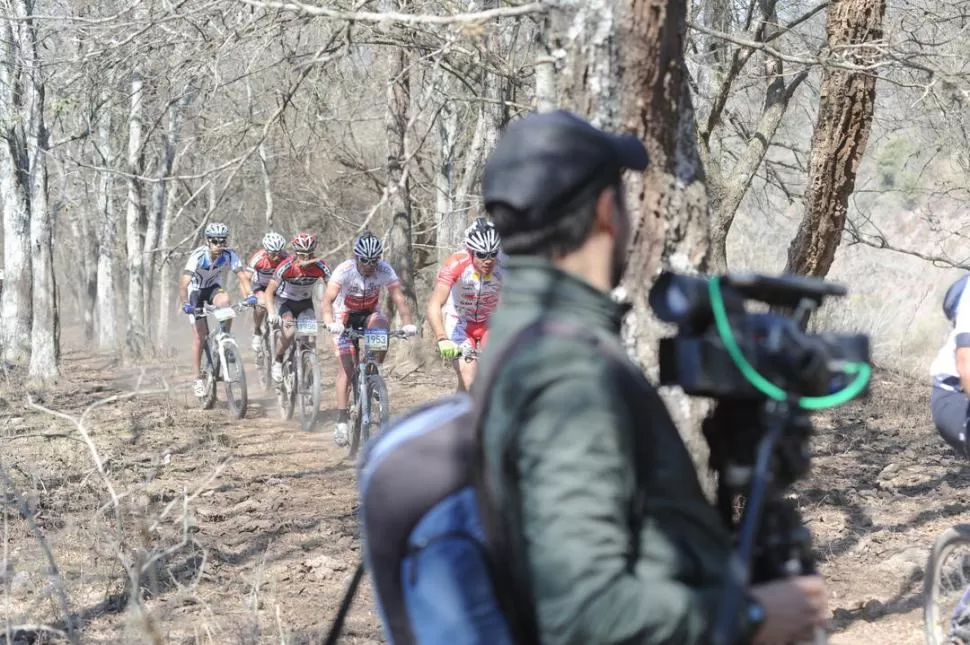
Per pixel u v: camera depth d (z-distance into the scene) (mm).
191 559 6238
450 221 17906
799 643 1538
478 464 1557
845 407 11797
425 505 1638
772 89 9984
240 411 12062
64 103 7992
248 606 4883
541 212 1597
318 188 20531
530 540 1424
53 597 5473
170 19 6027
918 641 4945
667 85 2982
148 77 7184
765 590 1511
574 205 1603
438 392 14414
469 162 17578
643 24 2947
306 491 8352
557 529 1396
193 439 10453
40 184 17391
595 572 1378
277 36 6207
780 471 1572
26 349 19344
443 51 5137
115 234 27609
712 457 1683
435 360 16938
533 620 1528
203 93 7176
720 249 9750
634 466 1484
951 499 7641
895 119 11578
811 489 7949
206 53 6379
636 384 1518
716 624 1416
